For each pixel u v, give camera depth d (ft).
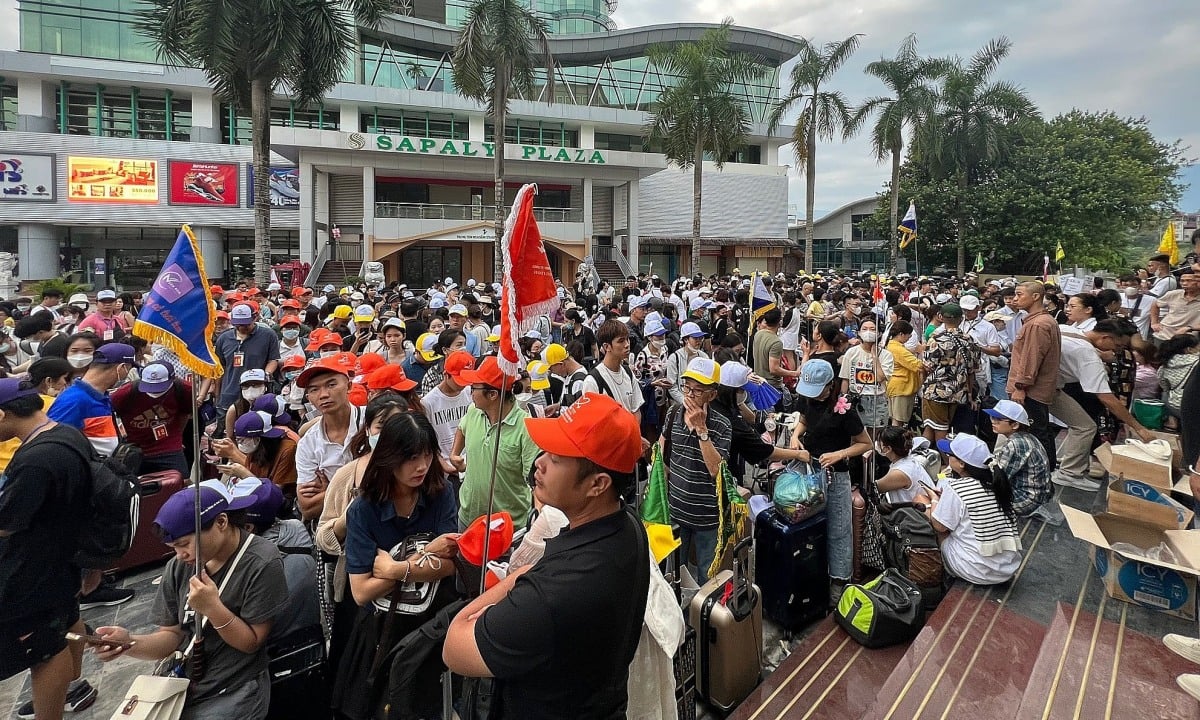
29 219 95.45
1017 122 106.73
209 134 105.60
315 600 10.02
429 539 9.23
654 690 8.41
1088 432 20.42
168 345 7.88
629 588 5.87
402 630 8.79
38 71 96.07
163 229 106.11
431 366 21.71
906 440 16.65
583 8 138.41
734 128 92.12
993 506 14.15
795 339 30.76
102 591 15.69
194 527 8.23
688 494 13.69
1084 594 13.53
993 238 103.76
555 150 106.32
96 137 98.48
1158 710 9.41
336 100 105.29
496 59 71.82
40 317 27.30
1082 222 99.45
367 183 99.55
